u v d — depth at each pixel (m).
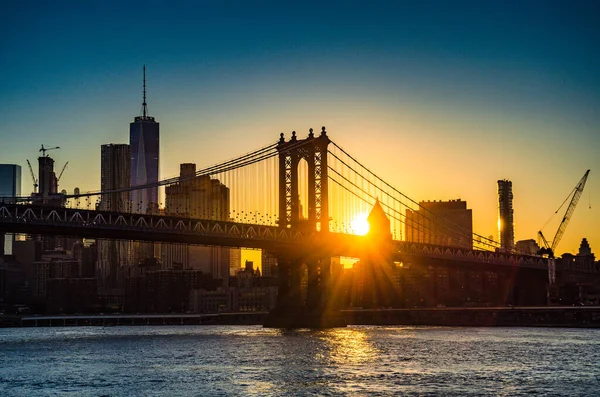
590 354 187.12
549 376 148.12
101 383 141.00
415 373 151.25
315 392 130.12
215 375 149.25
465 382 140.38
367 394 128.38
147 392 131.00
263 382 140.38
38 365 168.62
